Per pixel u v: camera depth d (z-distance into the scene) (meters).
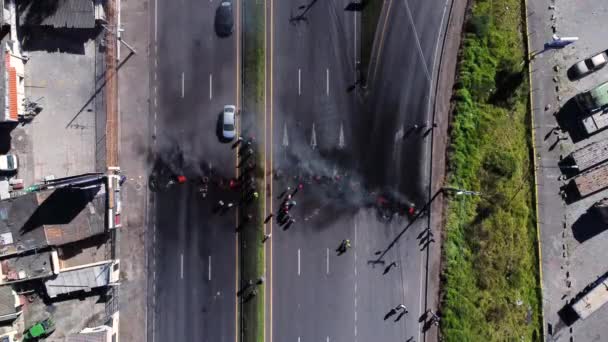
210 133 49.44
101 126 48.66
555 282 50.28
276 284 49.34
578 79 50.16
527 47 50.00
